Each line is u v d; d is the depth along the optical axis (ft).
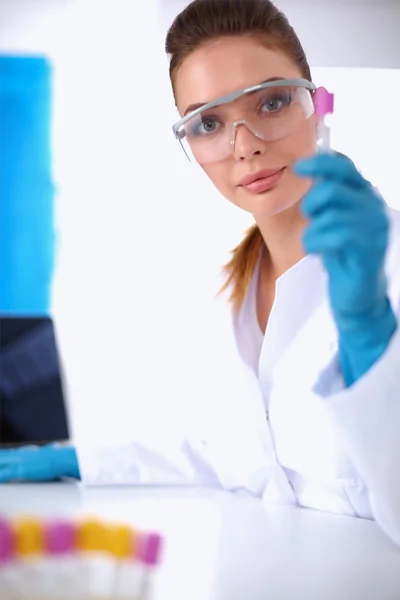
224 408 3.98
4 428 6.19
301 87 3.53
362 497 3.47
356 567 2.50
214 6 3.65
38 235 8.91
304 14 8.07
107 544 1.66
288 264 4.05
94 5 8.61
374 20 8.11
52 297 8.95
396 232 3.53
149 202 8.88
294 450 3.66
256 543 2.84
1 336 6.35
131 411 8.66
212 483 4.28
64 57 8.75
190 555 2.61
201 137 3.63
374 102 8.25
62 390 6.37
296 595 2.19
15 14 8.64
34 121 8.81
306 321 3.71
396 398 2.63
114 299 8.96
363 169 8.32
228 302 4.16
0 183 8.87
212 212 8.83
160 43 8.66
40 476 4.42
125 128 8.82
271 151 3.50
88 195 8.89
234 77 3.53
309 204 2.37
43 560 1.65
